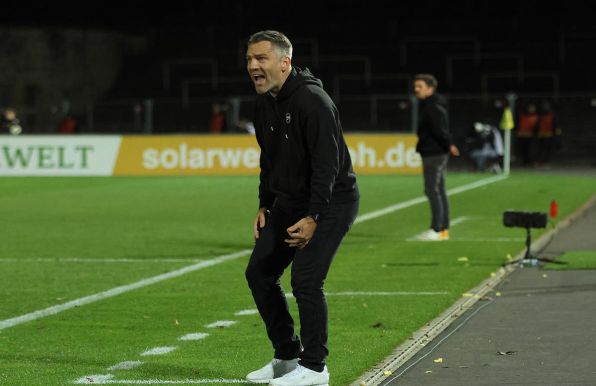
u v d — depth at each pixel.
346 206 16.59
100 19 125.88
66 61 115.25
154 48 125.88
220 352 19.94
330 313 23.98
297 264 16.45
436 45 123.19
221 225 45.72
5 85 110.50
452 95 118.12
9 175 82.12
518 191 63.84
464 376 17.67
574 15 125.31
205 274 30.88
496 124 111.44
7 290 27.95
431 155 38.41
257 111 16.70
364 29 127.00
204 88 121.38
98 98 119.19
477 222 45.59
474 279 29.11
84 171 81.88
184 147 81.31
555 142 108.38
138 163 81.62
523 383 17.16
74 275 30.77
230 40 127.00
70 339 21.36
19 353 19.97
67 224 46.25
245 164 80.81
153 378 17.75
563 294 26.28
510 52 121.56
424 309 24.38
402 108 113.06
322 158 15.99
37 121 112.19
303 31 127.56
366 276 29.91
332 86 121.56
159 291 27.67
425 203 55.97
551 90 117.44
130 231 43.34
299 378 16.48
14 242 39.53
